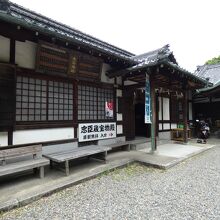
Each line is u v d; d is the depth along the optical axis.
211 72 17.03
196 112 15.36
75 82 6.97
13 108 5.20
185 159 7.22
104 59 7.47
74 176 5.14
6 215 3.41
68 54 6.27
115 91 8.60
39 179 4.92
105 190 4.48
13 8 6.36
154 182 4.99
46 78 6.13
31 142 5.75
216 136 14.03
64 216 3.37
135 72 7.71
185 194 4.23
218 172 5.82
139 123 11.92
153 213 3.43
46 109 6.17
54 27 7.27
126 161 6.58
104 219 3.25
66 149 6.62
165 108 11.93
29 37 5.39
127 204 3.78
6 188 4.34
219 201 3.88
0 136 5.13
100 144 7.89
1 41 5.21
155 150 7.93
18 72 5.50
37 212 3.51
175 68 7.38
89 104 7.56
